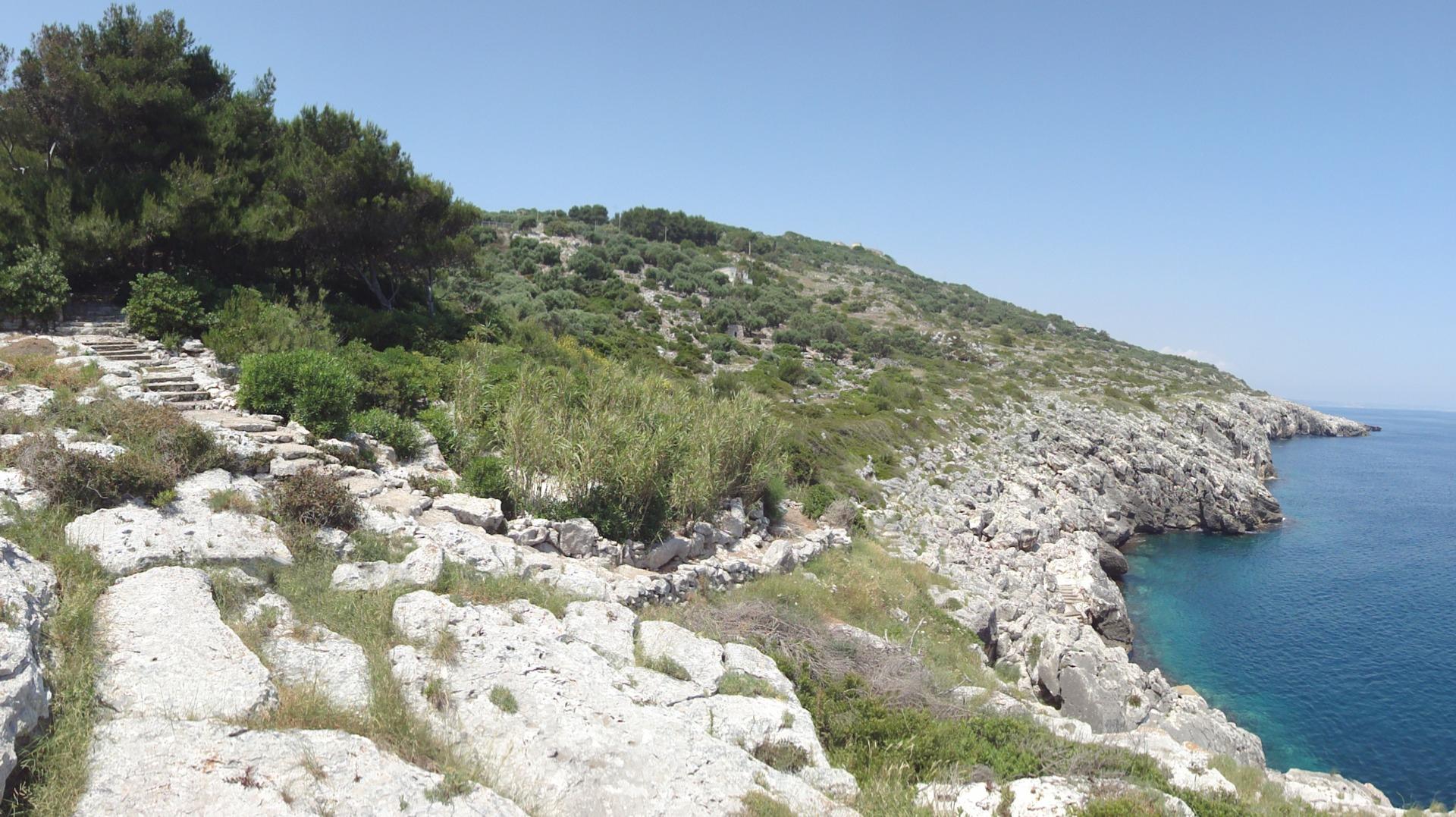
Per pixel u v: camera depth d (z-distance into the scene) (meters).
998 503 41.00
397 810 5.61
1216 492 54.97
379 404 18.72
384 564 10.12
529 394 19.16
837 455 36.94
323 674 7.46
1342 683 27.98
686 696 8.99
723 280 101.31
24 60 22.39
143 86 23.53
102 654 6.66
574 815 6.44
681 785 7.01
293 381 15.34
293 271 26.69
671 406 21.23
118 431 11.16
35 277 18.31
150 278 19.70
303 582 9.31
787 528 21.67
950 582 23.98
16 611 6.30
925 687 12.41
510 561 11.66
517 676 8.19
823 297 114.12
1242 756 18.42
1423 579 41.78
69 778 5.23
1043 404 68.00
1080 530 42.22
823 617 15.50
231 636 7.35
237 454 11.74
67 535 8.51
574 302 66.56
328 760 5.94
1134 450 57.84
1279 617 35.03
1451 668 29.45
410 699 7.45
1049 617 26.62
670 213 127.44
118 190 21.97
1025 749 9.93
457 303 37.00
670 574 14.66
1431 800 20.98
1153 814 7.65
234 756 5.70
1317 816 10.84
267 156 27.89
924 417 52.06
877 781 8.52
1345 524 57.44
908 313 115.00
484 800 6.02
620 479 15.45
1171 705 20.72
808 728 9.24
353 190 26.62
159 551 8.70
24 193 20.66
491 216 115.81
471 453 17.34
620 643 9.98
